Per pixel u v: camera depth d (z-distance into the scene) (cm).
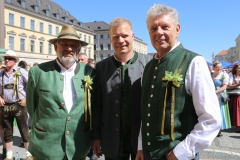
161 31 189
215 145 555
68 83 257
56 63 262
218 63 662
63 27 261
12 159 430
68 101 253
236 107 680
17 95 430
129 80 252
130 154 275
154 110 195
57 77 254
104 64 273
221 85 652
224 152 502
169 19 190
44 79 253
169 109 185
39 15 4269
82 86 259
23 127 436
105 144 260
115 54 264
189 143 174
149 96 203
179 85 180
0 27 863
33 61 4159
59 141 247
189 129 182
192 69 180
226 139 614
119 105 254
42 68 261
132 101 250
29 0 4316
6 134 427
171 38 192
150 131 197
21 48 3944
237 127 696
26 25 4031
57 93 248
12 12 3759
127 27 251
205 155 480
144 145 204
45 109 249
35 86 258
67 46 253
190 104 183
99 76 272
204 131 171
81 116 255
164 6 195
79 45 266
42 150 245
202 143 171
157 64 203
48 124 246
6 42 3666
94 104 271
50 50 4572
